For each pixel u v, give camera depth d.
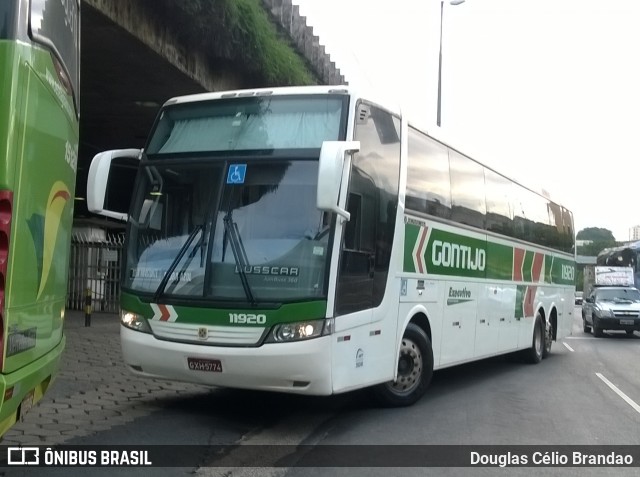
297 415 8.73
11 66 4.26
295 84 17.88
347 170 7.59
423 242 9.61
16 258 4.38
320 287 7.34
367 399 9.56
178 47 13.92
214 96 8.36
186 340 7.54
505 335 13.14
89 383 10.00
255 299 7.32
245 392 10.05
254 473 6.35
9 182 4.23
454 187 10.82
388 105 8.82
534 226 15.20
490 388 11.49
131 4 12.10
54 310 5.59
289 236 7.49
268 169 7.73
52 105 5.12
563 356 17.36
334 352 7.43
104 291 20.36
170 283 7.71
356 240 7.86
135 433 7.41
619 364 15.85
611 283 34.47
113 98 16.36
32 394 5.14
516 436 7.99
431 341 9.86
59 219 5.56
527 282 14.61
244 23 14.73
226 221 7.66
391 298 8.62
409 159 9.35
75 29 6.19
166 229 7.99
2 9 4.30
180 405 8.92
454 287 10.66
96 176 7.95
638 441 7.97
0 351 4.19
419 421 8.58
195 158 8.04
